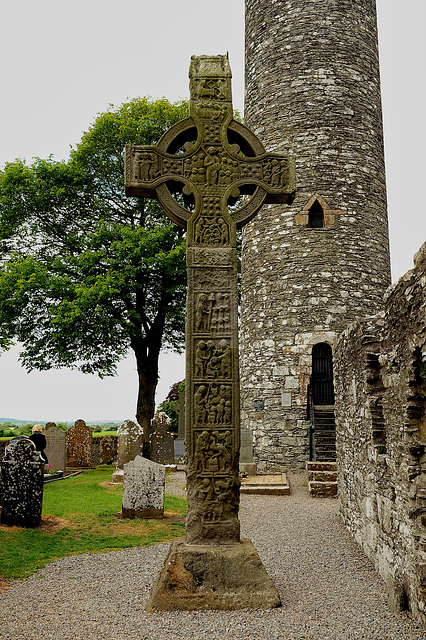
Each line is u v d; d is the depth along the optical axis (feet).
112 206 60.70
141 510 26.76
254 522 26.27
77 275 56.08
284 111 45.91
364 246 44.32
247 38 50.31
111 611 13.99
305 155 44.91
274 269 44.45
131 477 26.99
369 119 46.50
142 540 22.45
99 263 55.62
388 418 16.99
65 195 57.72
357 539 21.99
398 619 13.51
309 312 42.86
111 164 59.11
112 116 59.21
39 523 24.75
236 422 15.37
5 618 13.56
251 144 17.06
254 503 31.50
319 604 14.51
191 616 13.41
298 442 41.70
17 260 55.52
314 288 43.04
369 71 47.34
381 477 17.63
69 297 52.75
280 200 17.24
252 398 43.93
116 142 58.80
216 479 15.15
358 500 21.86
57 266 54.44
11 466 24.79
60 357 55.26
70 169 57.36
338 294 42.91
